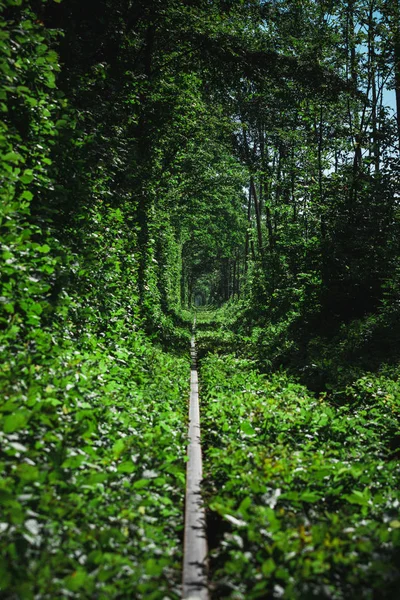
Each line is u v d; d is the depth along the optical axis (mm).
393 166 20891
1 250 5863
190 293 107750
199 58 19828
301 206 24891
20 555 3178
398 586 3340
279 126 30297
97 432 5656
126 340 11219
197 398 10859
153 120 19703
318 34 22500
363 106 22453
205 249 74000
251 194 44906
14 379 4875
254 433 6703
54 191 8188
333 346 15906
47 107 8406
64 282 7195
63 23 12391
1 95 6434
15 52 7191
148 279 18141
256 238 41219
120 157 12414
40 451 4430
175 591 3703
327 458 6246
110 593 3215
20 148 7422
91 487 4258
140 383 9680
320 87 20359
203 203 37000
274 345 18234
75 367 6672
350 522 4414
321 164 24703
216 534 4930
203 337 28328
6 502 3256
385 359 13797
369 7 22422
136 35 17672
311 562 3514
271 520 4008
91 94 11516
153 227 19312
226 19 19344
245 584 3605
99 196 10969
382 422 8391
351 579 3359
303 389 11156
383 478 5738
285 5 22109
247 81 20438
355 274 19156
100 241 10320
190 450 6840
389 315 15938
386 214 20484
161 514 4809
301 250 22562
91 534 3787
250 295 29406
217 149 34406
